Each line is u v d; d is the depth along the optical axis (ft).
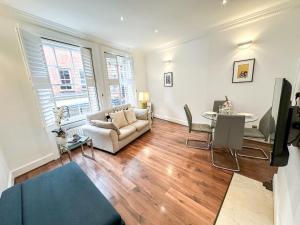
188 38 12.02
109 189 5.91
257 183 5.93
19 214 3.22
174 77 14.38
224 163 7.47
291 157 3.94
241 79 9.77
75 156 8.80
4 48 6.68
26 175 7.26
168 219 4.55
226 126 6.57
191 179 6.35
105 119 10.57
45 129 7.91
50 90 8.28
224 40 10.13
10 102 6.95
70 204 3.47
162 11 7.64
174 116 15.46
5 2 6.37
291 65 7.93
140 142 10.52
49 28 8.44
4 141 6.82
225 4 7.22
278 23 7.92
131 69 15.10
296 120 2.80
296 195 2.86
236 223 4.34
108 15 7.84
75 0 6.37
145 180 6.40
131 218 4.63
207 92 11.92
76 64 10.43
